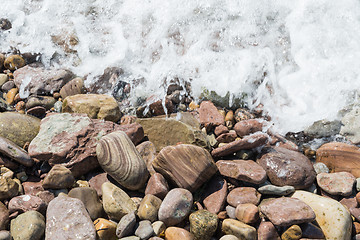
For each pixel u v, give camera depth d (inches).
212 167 94.8
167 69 125.6
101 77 125.5
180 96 121.5
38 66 130.0
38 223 80.8
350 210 93.1
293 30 132.3
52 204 83.4
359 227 90.6
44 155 93.8
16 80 123.0
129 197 89.3
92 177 97.2
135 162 92.0
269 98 120.2
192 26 135.4
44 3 146.3
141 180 91.7
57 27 139.7
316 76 122.6
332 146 105.8
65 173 90.7
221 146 105.3
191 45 131.6
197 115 117.3
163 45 132.0
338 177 98.4
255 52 128.6
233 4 138.4
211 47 131.0
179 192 88.7
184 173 93.5
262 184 96.5
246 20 135.6
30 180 95.0
